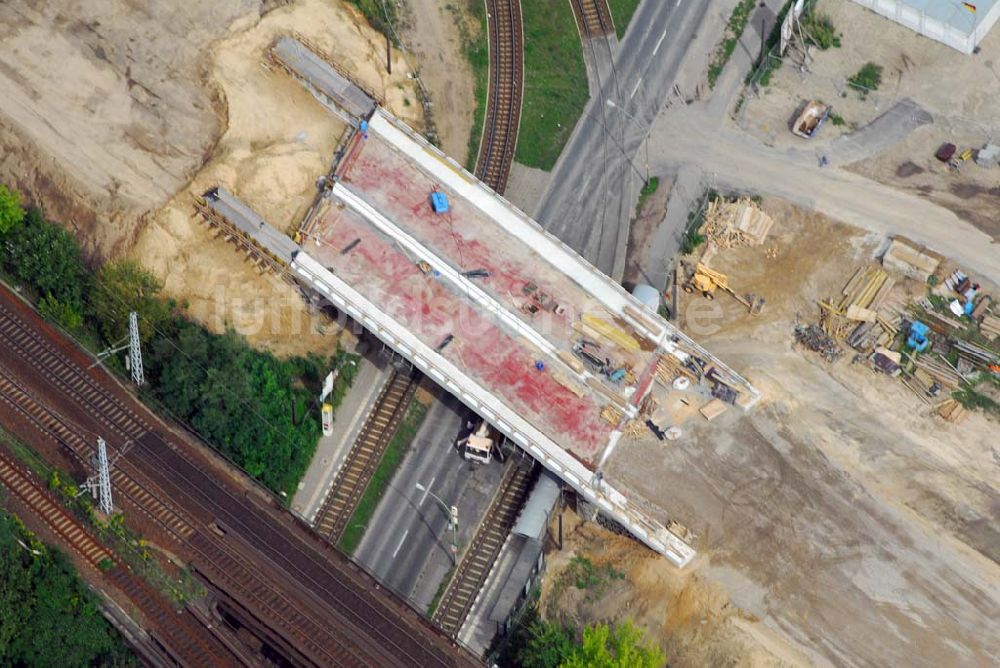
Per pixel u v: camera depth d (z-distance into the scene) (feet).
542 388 345.92
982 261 383.45
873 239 387.75
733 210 390.63
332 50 382.63
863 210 391.65
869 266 384.47
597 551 351.67
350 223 356.38
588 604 345.92
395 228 355.97
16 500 329.93
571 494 356.79
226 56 369.30
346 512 352.28
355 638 328.90
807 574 343.67
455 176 365.61
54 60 364.99
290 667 325.01
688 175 396.37
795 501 349.61
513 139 398.21
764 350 372.99
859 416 362.33
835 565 344.69
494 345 347.36
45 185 356.38
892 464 356.18
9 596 312.09
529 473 360.69
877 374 369.09
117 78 364.38
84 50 366.02
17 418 340.39
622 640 321.32
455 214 360.69
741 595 342.03
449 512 355.36
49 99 361.92
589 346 351.05
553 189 394.32
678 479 346.74
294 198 361.30
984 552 347.56
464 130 396.78
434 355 343.46
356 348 366.84
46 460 336.29
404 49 399.85
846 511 349.82
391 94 389.80
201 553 331.77
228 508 339.36
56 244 348.79
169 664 319.27
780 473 351.67
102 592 324.19
